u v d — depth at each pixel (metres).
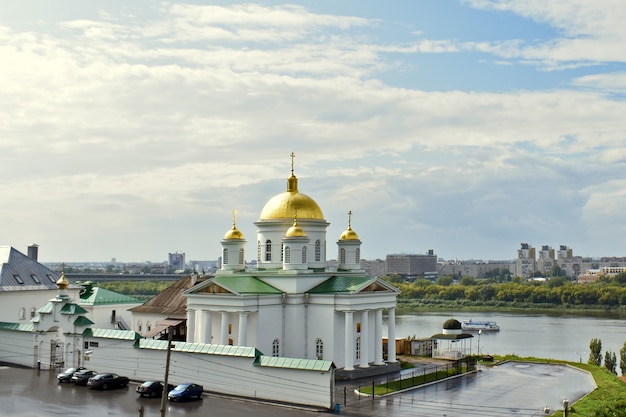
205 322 84.19
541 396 73.81
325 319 84.62
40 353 87.44
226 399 68.94
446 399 71.06
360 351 85.50
